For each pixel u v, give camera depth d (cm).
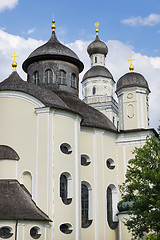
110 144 4841
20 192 3662
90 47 8844
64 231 3781
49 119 3878
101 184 4519
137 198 3259
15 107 3984
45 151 3800
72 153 4003
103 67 8806
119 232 4388
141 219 3191
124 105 5197
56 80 5009
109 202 4697
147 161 3422
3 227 3291
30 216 3406
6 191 3600
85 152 4503
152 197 3247
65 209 3775
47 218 3578
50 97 4156
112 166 4816
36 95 4041
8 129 3947
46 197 3678
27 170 3816
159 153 3406
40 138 3847
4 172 3769
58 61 5084
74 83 5191
